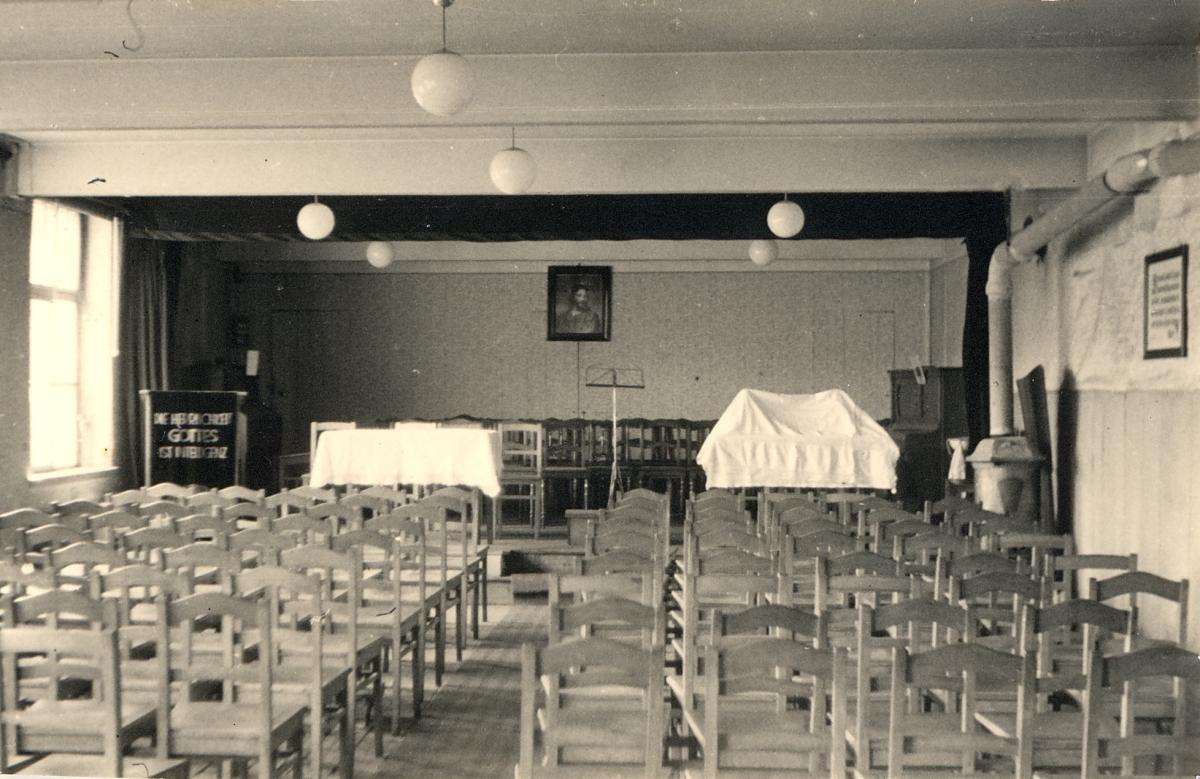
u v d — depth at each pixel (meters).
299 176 10.84
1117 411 9.23
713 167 10.49
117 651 4.11
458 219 12.37
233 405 12.14
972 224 12.05
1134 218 8.88
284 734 4.55
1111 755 3.87
